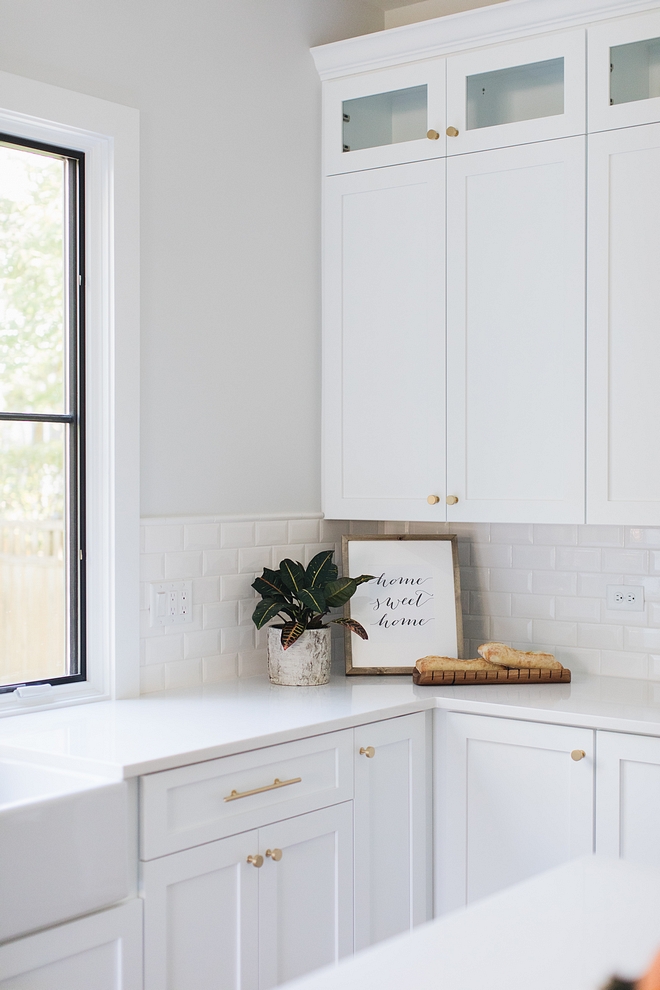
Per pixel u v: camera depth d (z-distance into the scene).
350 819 2.25
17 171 2.27
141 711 2.25
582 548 2.85
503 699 2.44
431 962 0.90
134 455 2.40
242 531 2.71
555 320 2.57
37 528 2.30
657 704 2.37
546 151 2.58
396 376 2.82
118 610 2.38
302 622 2.62
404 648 2.81
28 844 1.49
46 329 2.33
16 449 2.26
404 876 2.41
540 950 0.93
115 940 1.72
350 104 2.91
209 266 2.64
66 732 2.03
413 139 2.80
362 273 2.87
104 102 2.33
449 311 2.72
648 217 2.45
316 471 3.01
